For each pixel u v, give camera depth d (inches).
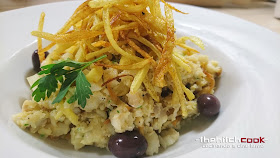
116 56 9.0
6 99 9.2
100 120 8.8
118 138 8.2
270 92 9.4
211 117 9.4
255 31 12.1
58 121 8.8
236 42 11.6
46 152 8.2
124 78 8.6
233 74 10.4
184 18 13.0
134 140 8.2
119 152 8.1
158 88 8.9
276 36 11.7
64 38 8.2
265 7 16.9
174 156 8.3
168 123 9.3
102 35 8.8
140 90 8.6
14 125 8.4
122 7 8.4
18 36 11.4
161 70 8.2
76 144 8.7
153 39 8.9
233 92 9.9
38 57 10.3
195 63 10.2
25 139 8.2
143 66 8.3
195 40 9.4
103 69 8.8
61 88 8.1
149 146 8.7
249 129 8.3
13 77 10.0
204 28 12.4
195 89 10.1
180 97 8.7
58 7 13.1
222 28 12.4
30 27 12.0
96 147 8.9
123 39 8.8
